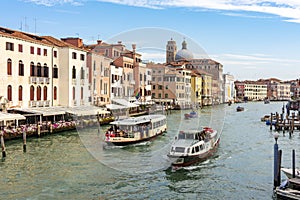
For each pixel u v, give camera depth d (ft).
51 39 139.44
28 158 72.38
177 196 52.29
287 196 49.78
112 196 51.01
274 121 147.23
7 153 77.25
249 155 81.10
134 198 50.62
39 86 123.65
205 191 54.80
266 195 53.47
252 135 116.57
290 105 242.17
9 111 106.01
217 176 62.85
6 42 107.76
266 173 65.26
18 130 94.38
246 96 556.51
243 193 54.29
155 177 59.72
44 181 56.80
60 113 114.21
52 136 101.30
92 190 53.01
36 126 101.09
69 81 132.77
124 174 59.93
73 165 66.28
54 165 66.49
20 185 54.75
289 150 89.86
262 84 596.29
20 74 114.11
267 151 86.74
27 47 117.19
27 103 117.50
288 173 56.54
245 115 215.31
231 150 86.79
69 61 132.16
